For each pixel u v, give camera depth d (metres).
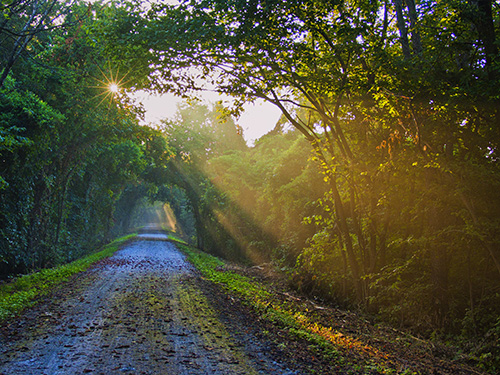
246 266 25.80
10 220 17.58
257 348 6.21
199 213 43.97
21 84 17.33
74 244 29.02
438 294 9.02
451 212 8.81
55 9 15.48
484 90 7.17
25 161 18.05
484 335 7.48
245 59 9.57
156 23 9.02
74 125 20.50
